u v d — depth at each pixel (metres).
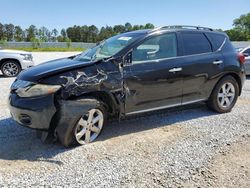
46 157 4.09
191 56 5.61
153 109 5.22
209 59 5.84
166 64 5.21
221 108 6.27
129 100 4.83
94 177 3.60
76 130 4.32
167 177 3.64
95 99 4.45
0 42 44.81
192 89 5.68
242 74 6.45
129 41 4.99
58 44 51.19
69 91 4.20
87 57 5.20
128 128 5.30
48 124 4.18
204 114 6.22
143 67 4.92
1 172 3.66
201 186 3.47
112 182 3.50
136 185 3.45
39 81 4.19
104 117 4.70
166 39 5.35
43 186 3.39
